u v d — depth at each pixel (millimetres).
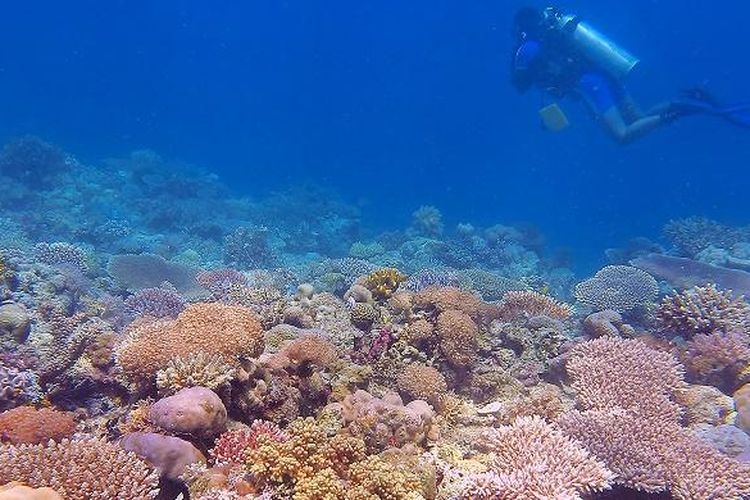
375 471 4164
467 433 5973
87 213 22875
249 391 5262
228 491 3871
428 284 11844
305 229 25234
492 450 5320
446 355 7113
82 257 13320
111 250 19125
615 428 5184
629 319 10430
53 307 8305
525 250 23266
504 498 4246
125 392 5883
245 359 5434
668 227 19859
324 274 14055
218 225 23578
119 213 24250
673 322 8727
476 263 20516
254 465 4086
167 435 4414
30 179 24953
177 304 10156
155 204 25453
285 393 5461
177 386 4879
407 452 5012
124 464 3939
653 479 4648
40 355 6047
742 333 8078
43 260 12711
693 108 14719
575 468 4465
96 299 10508
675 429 5410
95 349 6133
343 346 7613
